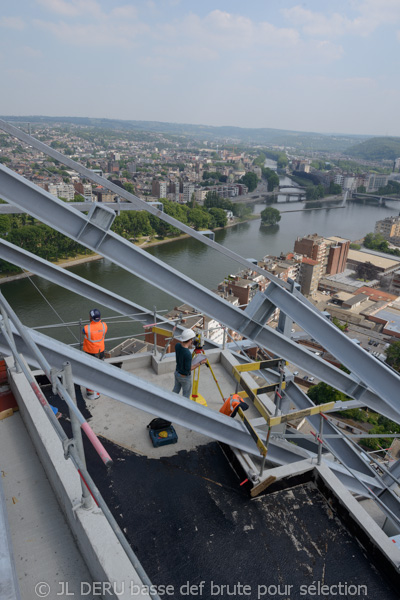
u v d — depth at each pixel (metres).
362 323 96.62
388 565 4.49
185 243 136.38
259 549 4.70
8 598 1.86
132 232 134.62
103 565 3.00
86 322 7.46
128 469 5.79
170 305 79.75
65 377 2.96
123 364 8.27
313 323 6.52
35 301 75.62
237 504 5.29
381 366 6.30
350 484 7.70
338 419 58.75
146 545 4.67
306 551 4.70
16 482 4.28
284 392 8.20
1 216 106.06
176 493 5.42
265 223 188.25
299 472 5.59
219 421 5.77
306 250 126.00
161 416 5.54
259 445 5.39
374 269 136.12
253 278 93.38
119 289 86.56
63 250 107.31
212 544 4.71
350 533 4.96
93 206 5.26
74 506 3.46
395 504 8.17
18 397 5.20
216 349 9.00
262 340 7.01
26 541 3.65
